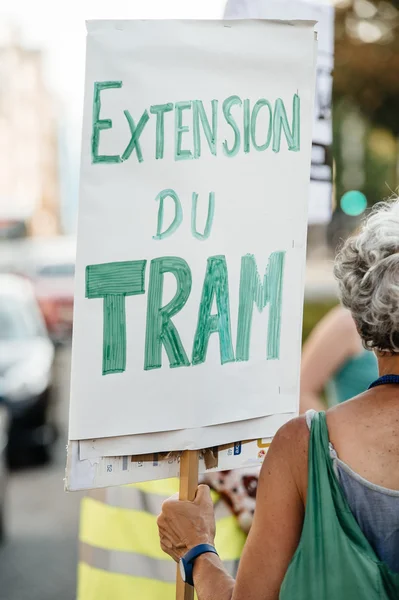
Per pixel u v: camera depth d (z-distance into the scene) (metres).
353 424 2.02
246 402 2.51
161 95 2.32
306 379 3.62
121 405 2.33
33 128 61.97
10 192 60.84
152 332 2.35
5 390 10.03
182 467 2.46
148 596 3.15
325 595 1.96
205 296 2.41
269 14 3.54
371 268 2.03
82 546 3.30
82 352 2.29
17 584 6.53
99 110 2.26
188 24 2.35
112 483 2.37
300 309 2.59
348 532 1.97
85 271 2.27
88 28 2.25
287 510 2.05
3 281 11.77
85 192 2.26
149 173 2.32
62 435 12.01
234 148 2.43
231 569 3.16
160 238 2.34
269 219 2.51
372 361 3.58
